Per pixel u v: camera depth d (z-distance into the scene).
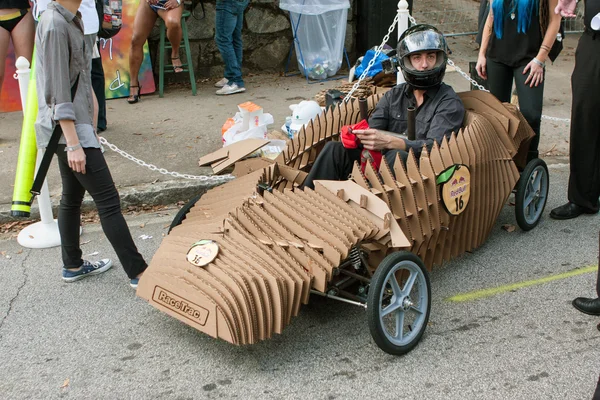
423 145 3.74
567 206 5.13
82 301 4.04
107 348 3.54
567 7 4.47
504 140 4.45
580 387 3.12
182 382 3.24
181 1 7.65
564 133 7.02
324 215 3.36
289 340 3.56
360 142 3.96
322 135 4.55
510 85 5.34
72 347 3.56
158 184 5.56
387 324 3.71
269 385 3.19
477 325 3.69
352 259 3.51
